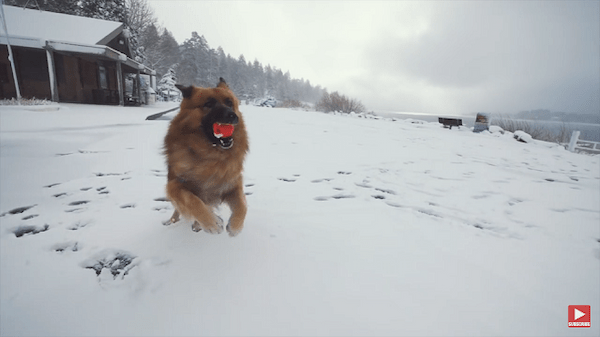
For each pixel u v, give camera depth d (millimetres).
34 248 2373
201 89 2412
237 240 2578
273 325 1651
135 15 43719
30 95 16734
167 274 2068
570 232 3377
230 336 1564
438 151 8883
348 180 5043
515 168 7195
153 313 1710
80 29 17906
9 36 14430
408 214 3604
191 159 2256
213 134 2182
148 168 5008
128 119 11406
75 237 2559
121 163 5262
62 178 4328
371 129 14555
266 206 3572
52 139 6676
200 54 81875
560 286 2240
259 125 13430
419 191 4652
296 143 8750
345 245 2656
